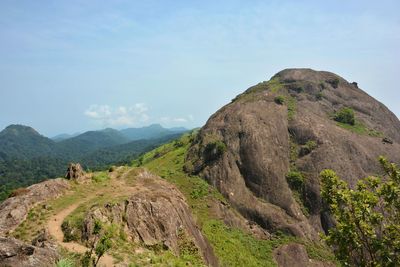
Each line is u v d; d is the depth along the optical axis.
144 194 38.25
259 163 75.81
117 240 30.67
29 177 197.25
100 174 44.47
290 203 70.25
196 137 91.94
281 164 77.31
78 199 36.34
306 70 114.25
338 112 99.12
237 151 78.69
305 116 89.44
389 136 102.00
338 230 17.66
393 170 18.12
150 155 113.75
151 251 31.83
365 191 17.58
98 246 23.94
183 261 32.59
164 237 34.53
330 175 18.27
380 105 113.12
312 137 82.88
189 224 40.78
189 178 75.62
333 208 17.94
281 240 62.88
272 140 80.88
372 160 82.69
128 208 34.84
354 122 97.94
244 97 97.19
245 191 72.38
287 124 87.31
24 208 32.62
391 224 17.03
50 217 32.12
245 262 52.72
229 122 84.94
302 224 66.44
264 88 102.06
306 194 72.00
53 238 28.67
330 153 78.94
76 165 42.91
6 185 167.62
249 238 62.28
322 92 106.00
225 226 62.31
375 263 16.64
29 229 30.27
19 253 16.72
